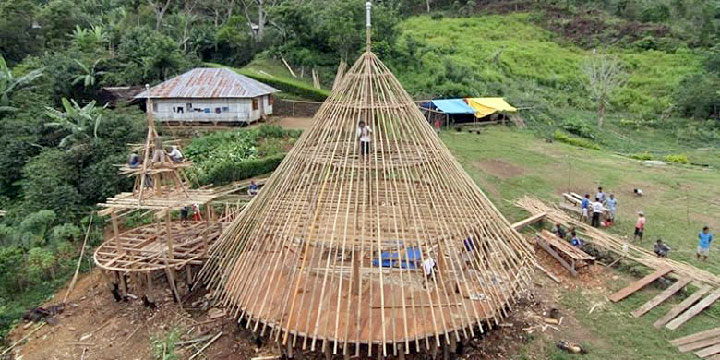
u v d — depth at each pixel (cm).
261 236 1426
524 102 4934
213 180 2528
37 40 4391
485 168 3041
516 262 1512
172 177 1812
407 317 1283
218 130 3397
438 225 1353
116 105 3375
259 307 1326
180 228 1898
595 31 7056
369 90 1424
